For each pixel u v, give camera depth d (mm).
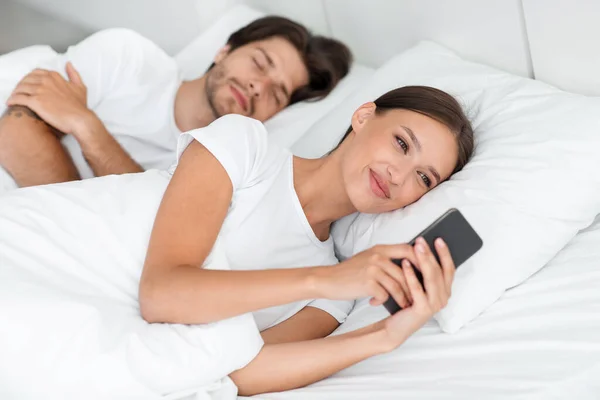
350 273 1095
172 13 2281
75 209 1266
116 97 1836
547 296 1268
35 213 1248
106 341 1108
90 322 1116
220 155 1266
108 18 2424
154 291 1146
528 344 1186
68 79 1800
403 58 1728
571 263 1330
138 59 1857
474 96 1572
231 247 1334
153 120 1838
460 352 1206
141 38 1876
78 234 1239
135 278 1231
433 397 1115
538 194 1336
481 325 1249
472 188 1353
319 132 1670
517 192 1339
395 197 1344
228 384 1190
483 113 1512
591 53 1539
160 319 1169
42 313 1108
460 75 1623
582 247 1365
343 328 1352
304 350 1214
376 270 1076
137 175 1372
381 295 1081
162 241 1192
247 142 1318
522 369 1148
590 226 1438
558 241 1333
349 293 1095
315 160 1433
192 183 1244
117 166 1687
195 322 1162
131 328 1142
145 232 1262
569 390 1123
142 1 2307
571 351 1165
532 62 1658
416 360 1219
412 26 1848
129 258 1236
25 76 1707
